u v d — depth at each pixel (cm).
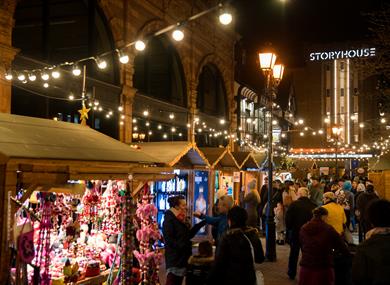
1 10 1185
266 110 3703
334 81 6494
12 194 559
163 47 2156
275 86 1397
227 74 2838
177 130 2219
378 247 449
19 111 1360
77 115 1552
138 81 1981
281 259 1320
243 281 561
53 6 1614
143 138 1909
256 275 606
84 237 838
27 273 607
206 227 1394
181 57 2225
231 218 595
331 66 6525
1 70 1190
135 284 779
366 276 448
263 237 1720
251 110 3462
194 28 2330
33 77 1156
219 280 573
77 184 673
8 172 556
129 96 1744
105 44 1706
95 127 1659
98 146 715
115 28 1678
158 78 2206
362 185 2045
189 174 1363
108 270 793
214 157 1504
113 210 868
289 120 5156
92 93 1572
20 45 1584
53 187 638
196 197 1388
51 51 1608
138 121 1877
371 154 4144
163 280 973
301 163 4359
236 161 1698
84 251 795
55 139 661
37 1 1477
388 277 437
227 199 862
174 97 2236
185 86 2280
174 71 2248
